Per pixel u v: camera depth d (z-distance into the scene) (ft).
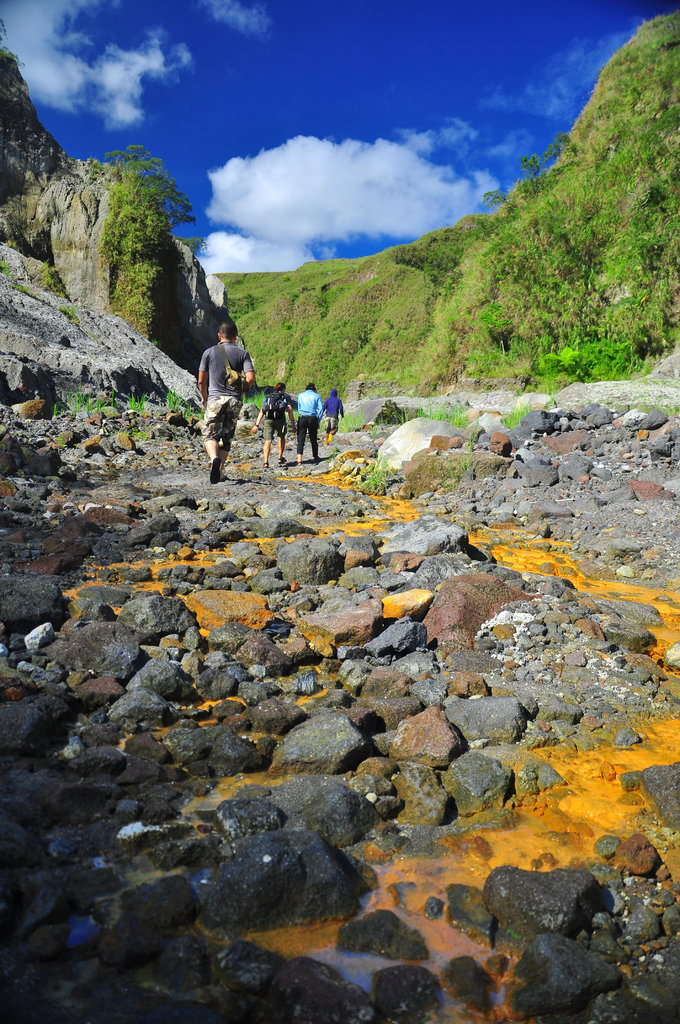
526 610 14.92
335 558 17.39
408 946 6.55
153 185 113.60
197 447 40.96
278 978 5.99
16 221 110.42
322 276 567.18
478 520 24.88
